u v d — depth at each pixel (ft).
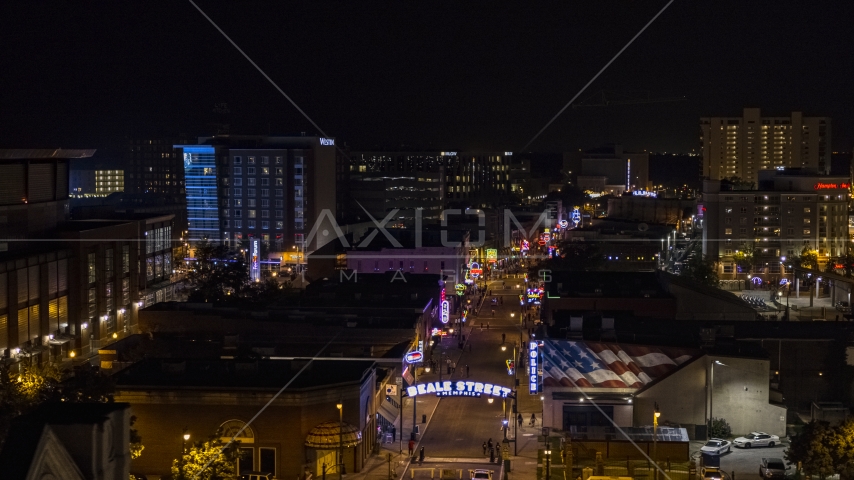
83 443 103.40
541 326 489.26
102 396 348.38
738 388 407.85
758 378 406.82
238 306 560.20
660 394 409.49
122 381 362.94
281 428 355.77
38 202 605.73
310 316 523.29
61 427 103.24
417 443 412.36
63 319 592.19
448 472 352.28
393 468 371.56
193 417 356.79
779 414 406.21
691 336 458.09
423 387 406.62
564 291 604.49
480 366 574.15
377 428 410.11
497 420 449.89
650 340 449.48
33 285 552.41
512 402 479.41
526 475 361.51
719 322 485.15
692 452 391.04
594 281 650.02
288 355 489.67
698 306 582.76
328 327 497.05
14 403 330.34
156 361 392.88
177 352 479.41
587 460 352.69
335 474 363.15
